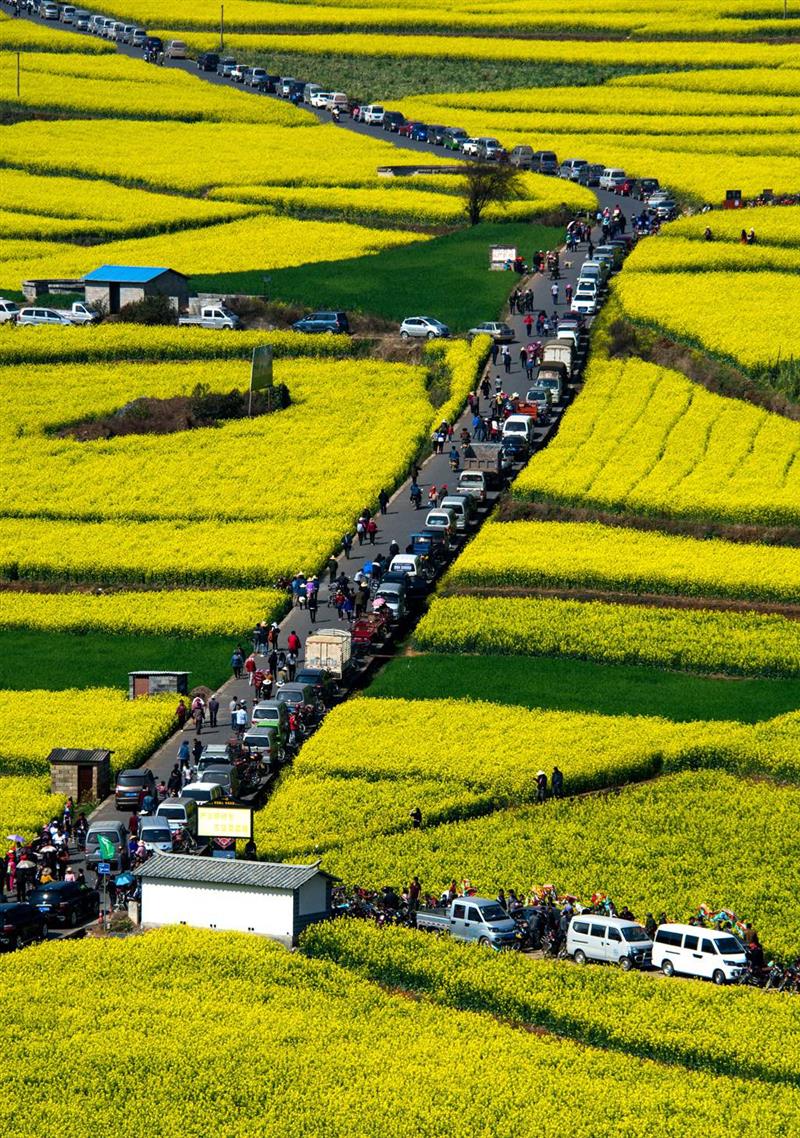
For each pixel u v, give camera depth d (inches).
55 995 6609.3
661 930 6914.4
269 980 6717.5
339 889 7436.0
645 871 7647.6
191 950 6919.3
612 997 6510.8
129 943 7017.7
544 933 7165.4
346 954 6919.3
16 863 7790.4
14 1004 6535.4
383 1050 6210.6
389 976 6811.0
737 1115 5826.8
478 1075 6033.5
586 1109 5836.6
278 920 7155.5
